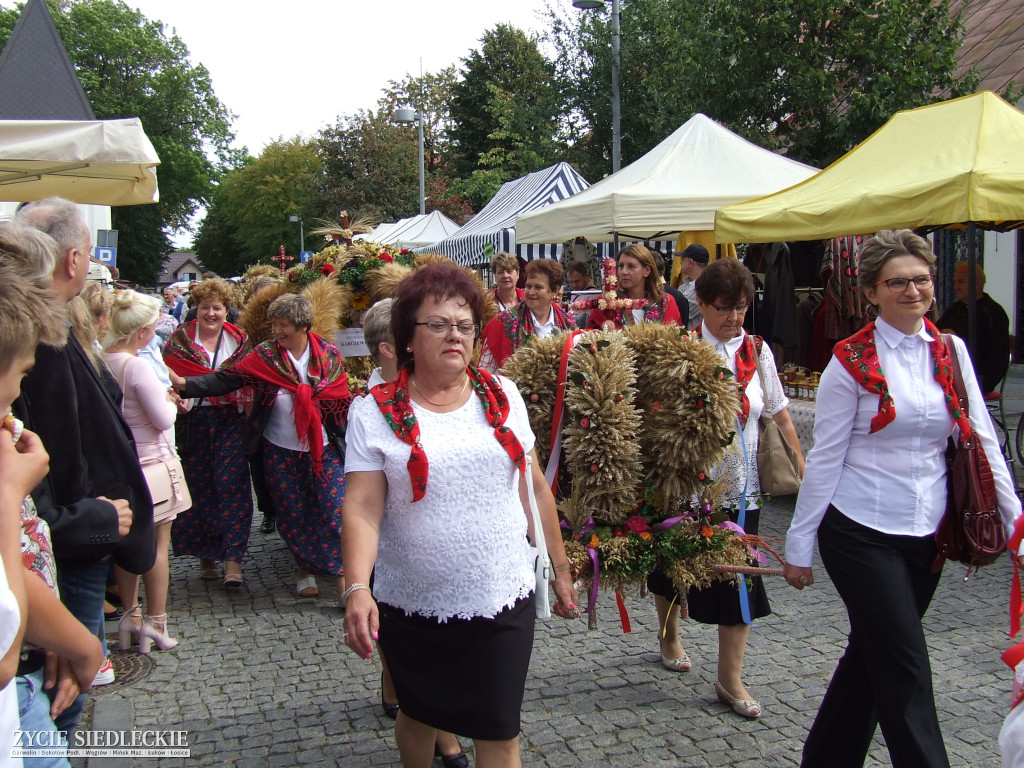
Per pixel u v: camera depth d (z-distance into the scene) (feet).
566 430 10.61
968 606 15.39
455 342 7.72
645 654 13.64
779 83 42.42
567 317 18.53
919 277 8.65
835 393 9.00
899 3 39.60
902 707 8.45
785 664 13.16
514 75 130.11
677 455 10.67
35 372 8.16
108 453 8.87
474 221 53.57
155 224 155.84
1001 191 18.06
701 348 10.63
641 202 27.86
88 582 8.52
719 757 10.55
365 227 19.94
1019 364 47.78
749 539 11.18
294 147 158.92
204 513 18.02
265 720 11.91
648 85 60.80
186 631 15.48
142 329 14.07
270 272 28.04
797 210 21.79
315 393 16.38
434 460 7.61
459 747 10.68
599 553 10.63
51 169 19.19
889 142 22.24
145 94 149.18
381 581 8.12
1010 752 6.59
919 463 8.86
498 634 7.89
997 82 44.75
